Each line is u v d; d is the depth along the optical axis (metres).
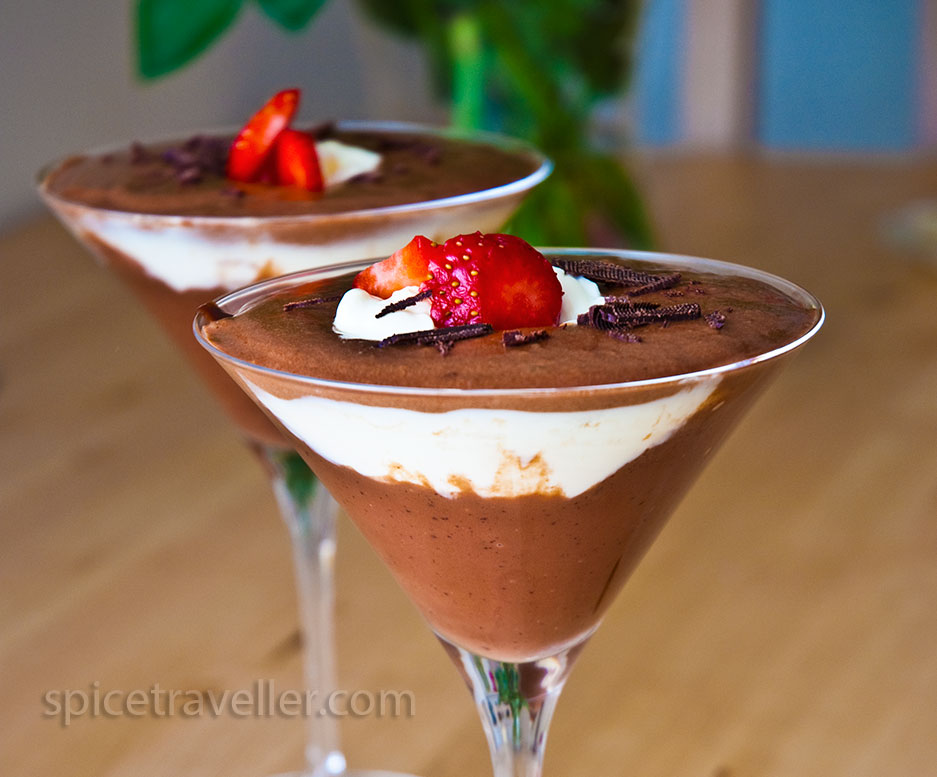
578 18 0.70
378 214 0.47
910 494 0.61
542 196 0.71
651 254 0.45
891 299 0.85
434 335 0.40
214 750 0.51
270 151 0.50
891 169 1.13
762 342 0.40
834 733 0.50
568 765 0.50
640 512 0.42
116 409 0.73
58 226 1.05
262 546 0.60
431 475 0.40
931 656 0.53
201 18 0.62
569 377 0.39
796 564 0.58
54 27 1.03
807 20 1.79
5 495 0.64
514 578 0.42
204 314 0.42
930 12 1.44
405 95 0.81
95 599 0.57
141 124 1.13
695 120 1.24
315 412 0.40
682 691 0.52
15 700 0.53
